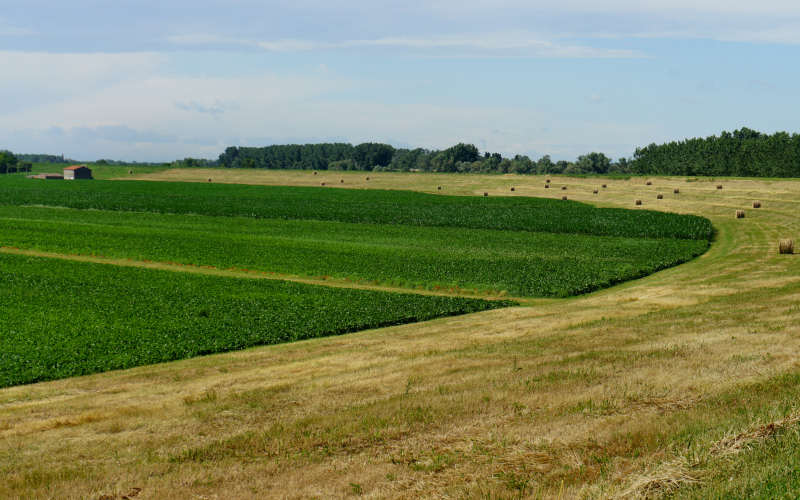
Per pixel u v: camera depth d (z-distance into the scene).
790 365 15.93
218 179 172.25
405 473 11.31
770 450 10.38
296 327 29.67
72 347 26.03
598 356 18.42
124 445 13.59
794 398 13.23
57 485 11.57
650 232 68.56
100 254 55.28
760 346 18.17
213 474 11.73
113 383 20.52
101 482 11.62
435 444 12.53
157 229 73.06
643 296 31.70
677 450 10.93
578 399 14.47
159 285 40.69
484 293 40.47
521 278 44.19
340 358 21.30
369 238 67.38
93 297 36.75
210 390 17.78
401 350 22.05
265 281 42.47
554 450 11.83
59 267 47.34
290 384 17.84
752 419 11.95
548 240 65.38
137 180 172.00
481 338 23.50
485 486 10.59
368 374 18.39
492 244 62.69
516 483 10.61
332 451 12.54
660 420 12.77
